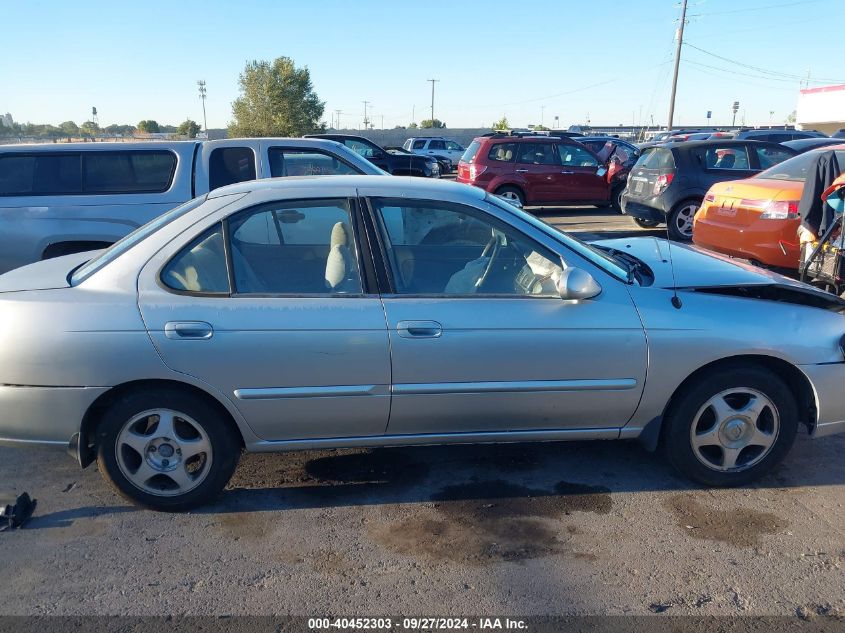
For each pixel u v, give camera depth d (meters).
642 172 11.87
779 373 3.64
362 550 3.15
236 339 3.22
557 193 14.91
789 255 7.04
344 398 3.34
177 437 3.37
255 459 4.06
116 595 2.85
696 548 3.13
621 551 3.12
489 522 3.37
